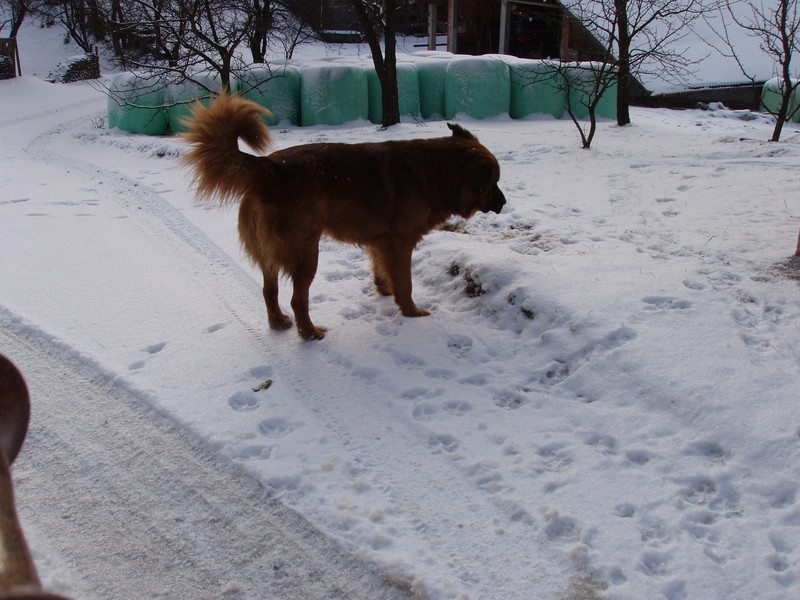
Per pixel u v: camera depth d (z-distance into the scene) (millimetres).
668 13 14711
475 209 5652
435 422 4137
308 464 3805
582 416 4059
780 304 4930
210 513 3521
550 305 5066
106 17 20094
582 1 17547
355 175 5152
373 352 5023
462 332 5211
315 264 5145
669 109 20531
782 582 2871
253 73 17078
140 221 8461
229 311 5785
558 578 2982
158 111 16922
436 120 17297
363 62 18750
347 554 3195
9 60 29969
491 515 3369
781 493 3348
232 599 3008
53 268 6746
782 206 7309
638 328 4668
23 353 5148
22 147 15133
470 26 30172
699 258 5883
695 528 3203
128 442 4117
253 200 5000
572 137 13523
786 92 12156
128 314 5715
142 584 3100
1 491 1095
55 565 3207
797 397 3859
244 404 4453
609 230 6855
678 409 3953
